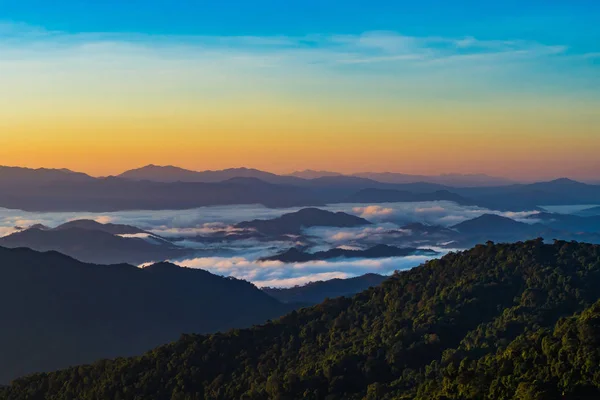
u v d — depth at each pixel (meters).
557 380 64.31
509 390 66.00
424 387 77.94
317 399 87.25
